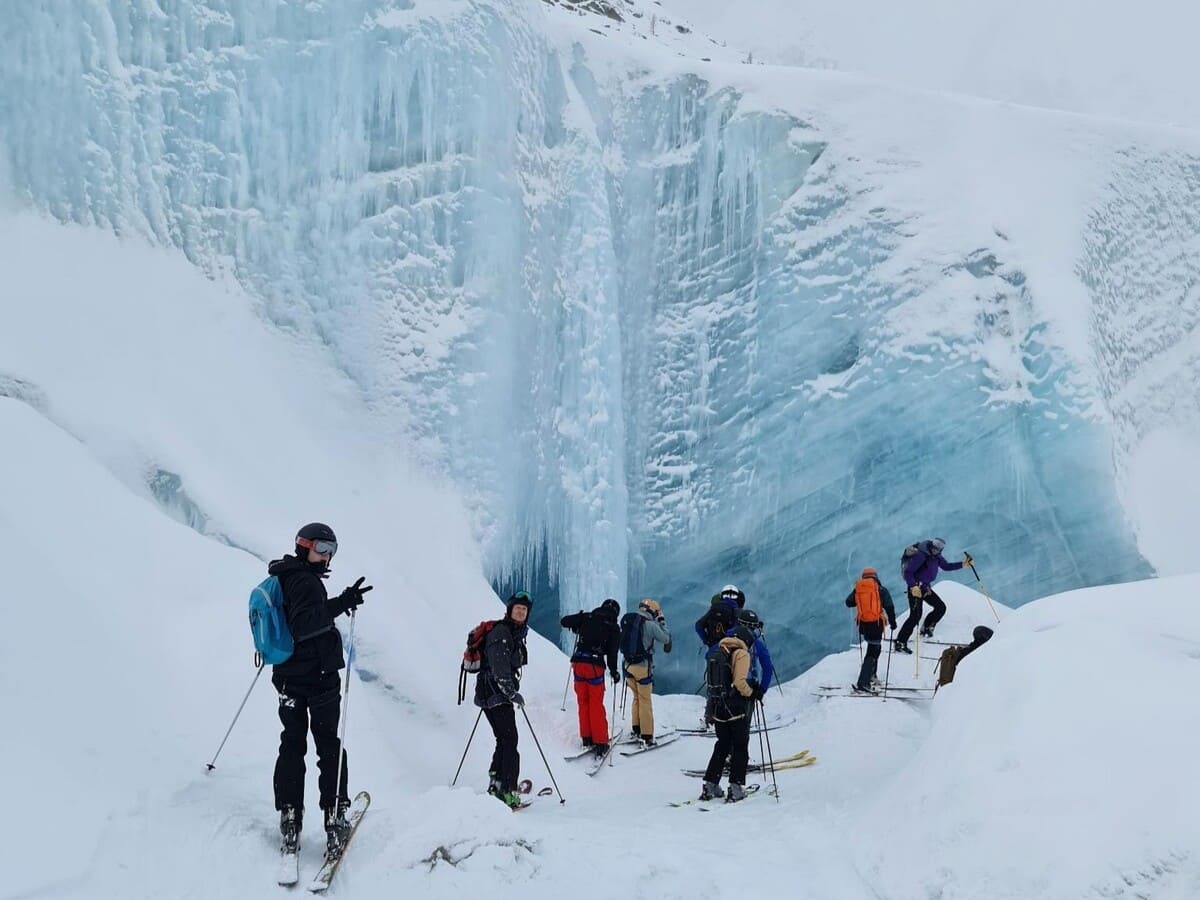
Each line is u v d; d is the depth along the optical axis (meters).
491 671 6.68
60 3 11.42
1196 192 19.11
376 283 12.77
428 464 12.49
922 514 16.31
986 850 4.16
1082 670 4.61
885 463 16.41
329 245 12.68
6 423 7.52
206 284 11.92
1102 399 16.17
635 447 16.66
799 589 16.50
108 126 11.62
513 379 13.71
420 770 7.57
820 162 17.23
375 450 12.20
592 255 15.84
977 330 16.42
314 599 4.71
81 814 4.32
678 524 16.50
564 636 15.00
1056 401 16.06
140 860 4.22
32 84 11.25
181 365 10.84
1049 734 4.39
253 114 12.48
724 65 17.80
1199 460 18.02
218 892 4.16
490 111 13.80
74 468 7.46
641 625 9.43
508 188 13.99
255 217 12.38
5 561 5.70
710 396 16.86
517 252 14.09
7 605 5.34
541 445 14.43
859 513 16.41
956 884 4.14
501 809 4.96
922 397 16.33
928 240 16.83
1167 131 19.17
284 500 10.35
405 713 8.51
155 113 11.95
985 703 4.87
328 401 12.16
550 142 16.06
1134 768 4.00
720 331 17.00
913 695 10.17
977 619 13.56
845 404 16.47
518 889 4.43
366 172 13.00
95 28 11.64
